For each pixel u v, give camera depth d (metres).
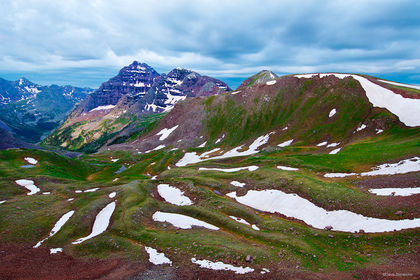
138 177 97.44
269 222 45.50
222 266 31.88
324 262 32.34
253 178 65.19
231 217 48.22
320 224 43.19
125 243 39.78
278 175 61.78
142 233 42.53
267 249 36.03
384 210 40.50
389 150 67.88
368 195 45.56
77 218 50.16
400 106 97.94
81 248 39.62
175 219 47.91
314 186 52.41
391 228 36.72
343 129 106.69
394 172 54.25
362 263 31.05
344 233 39.16
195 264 32.75
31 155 111.69
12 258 37.28
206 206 53.00
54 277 31.81
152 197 60.56
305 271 30.19
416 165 53.41
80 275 32.00
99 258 36.38
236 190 61.81
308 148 101.38
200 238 39.53
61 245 41.72
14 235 44.25
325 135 109.44
